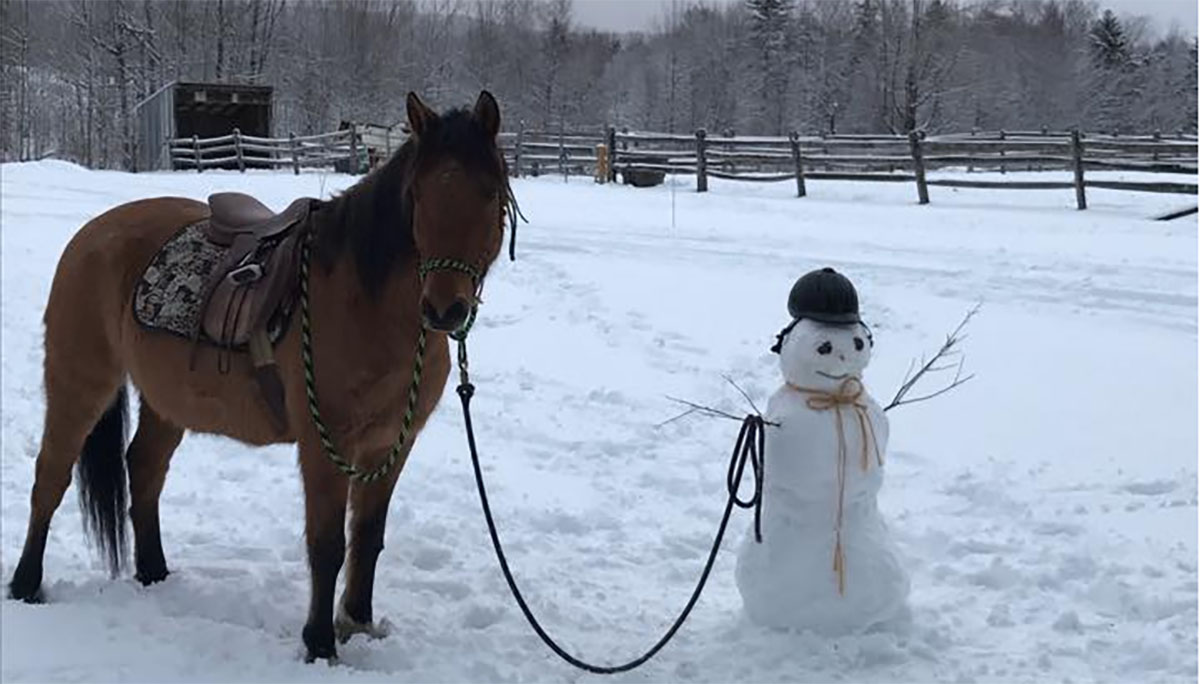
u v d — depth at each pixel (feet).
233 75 169.58
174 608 15.30
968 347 28.71
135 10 170.09
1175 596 14.83
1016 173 76.33
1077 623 14.33
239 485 21.42
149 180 73.36
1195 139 64.23
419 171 11.91
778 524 13.96
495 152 12.11
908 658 13.56
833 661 13.39
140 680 12.90
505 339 32.01
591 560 17.48
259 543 18.29
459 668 13.47
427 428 24.82
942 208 57.82
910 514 18.88
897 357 28.40
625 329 32.40
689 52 222.89
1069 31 228.02
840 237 46.73
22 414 26.04
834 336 13.62
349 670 13.29
